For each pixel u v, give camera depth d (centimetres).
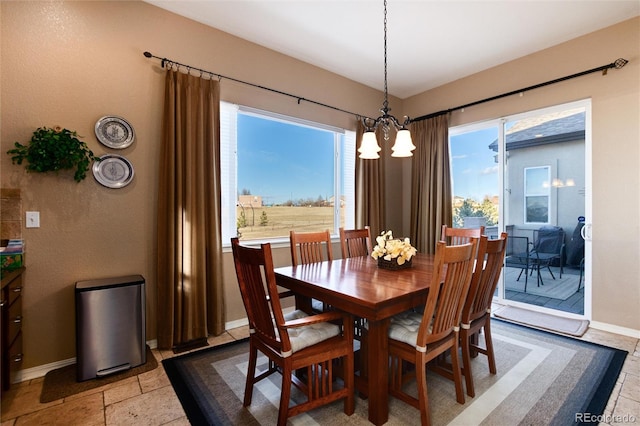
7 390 194
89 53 235
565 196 325
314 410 179
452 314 175
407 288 177
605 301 292
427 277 205
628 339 271
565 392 193
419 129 445
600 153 293
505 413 174
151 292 262
